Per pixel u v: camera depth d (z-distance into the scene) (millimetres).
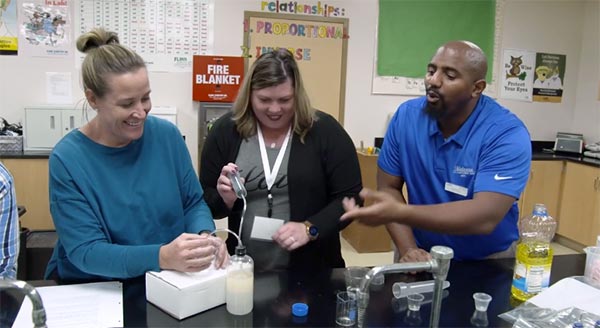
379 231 3746
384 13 3900
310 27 3779
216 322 1115
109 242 1303
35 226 3230
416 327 1135
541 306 1234
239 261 1178
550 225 1719
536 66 4379
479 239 1621
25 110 3242
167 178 1403
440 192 1619
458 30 4078
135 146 1342
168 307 1136
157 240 1395
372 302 1246
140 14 3516
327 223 1520
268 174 1617
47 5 3369
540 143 4543
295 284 1332
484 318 1189
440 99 1471
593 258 1377
